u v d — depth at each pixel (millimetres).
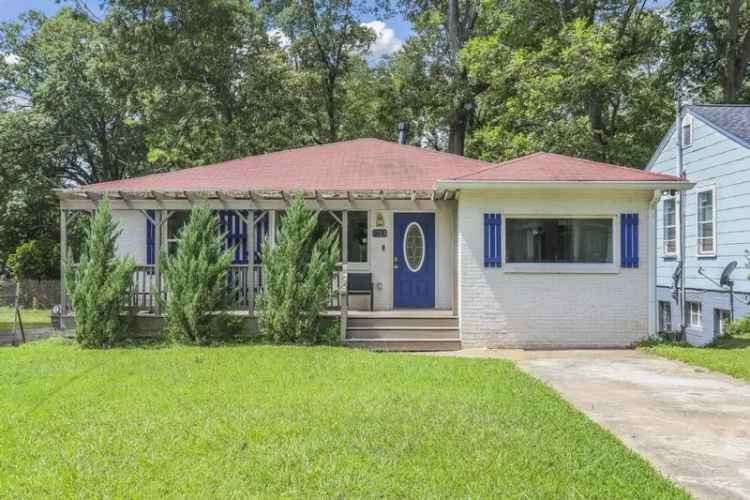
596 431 5891
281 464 4984
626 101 22750
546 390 7719
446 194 13125
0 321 21750
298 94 27062
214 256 12383
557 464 4961
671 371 9516
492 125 25688
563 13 23141
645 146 22734
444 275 14758
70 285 12625
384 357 10422
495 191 12289
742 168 13805
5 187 29625
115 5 23438
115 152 32844
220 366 9414
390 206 13703
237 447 5383
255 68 26109
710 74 24391
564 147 20734
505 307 12297
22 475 4805
